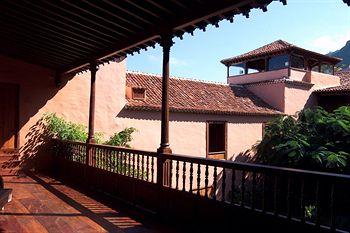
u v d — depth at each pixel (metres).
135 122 11.91
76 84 10.80
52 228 4.69
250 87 18.69
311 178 3.26
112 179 6.82
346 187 3.18
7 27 6.93
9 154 9.60
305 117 12.94
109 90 11.36
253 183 3.90
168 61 5.40
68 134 9.69
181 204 4.92
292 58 18.47
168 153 5.31
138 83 13.58
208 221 4.45
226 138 14.52
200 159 4.60
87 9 5.25
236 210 4.06
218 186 12.13
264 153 12.88
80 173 8.27
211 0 4.32
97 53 7.71
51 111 10.34
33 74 10.06
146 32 5.73
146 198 5.72
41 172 9.68
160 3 4.55
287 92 17.08
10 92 9.73
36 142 10.05
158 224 5.00
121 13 5.18
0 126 9.57
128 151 6.31
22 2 5.55
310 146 11.46
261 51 19.09
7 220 5.02
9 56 9.60
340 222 7.86
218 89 16.77
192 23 4.82
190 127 13.29
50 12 5.72
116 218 5.27
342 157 10.57
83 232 4.55
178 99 13.59
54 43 7.51
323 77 19.16
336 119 11.92
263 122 16.06
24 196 6.63
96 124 11.05
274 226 3.63
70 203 6.17
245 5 4.11
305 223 3.34
